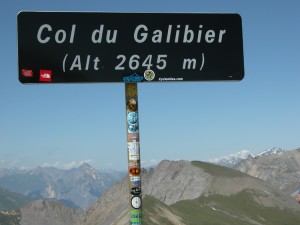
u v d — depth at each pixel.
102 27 13.47
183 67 13.73
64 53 13.30
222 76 13.88
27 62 13.15
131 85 13.63
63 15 13.33
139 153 13.37
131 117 13.48
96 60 13.41
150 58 13.62
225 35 13.92
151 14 13.66
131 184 13.16
